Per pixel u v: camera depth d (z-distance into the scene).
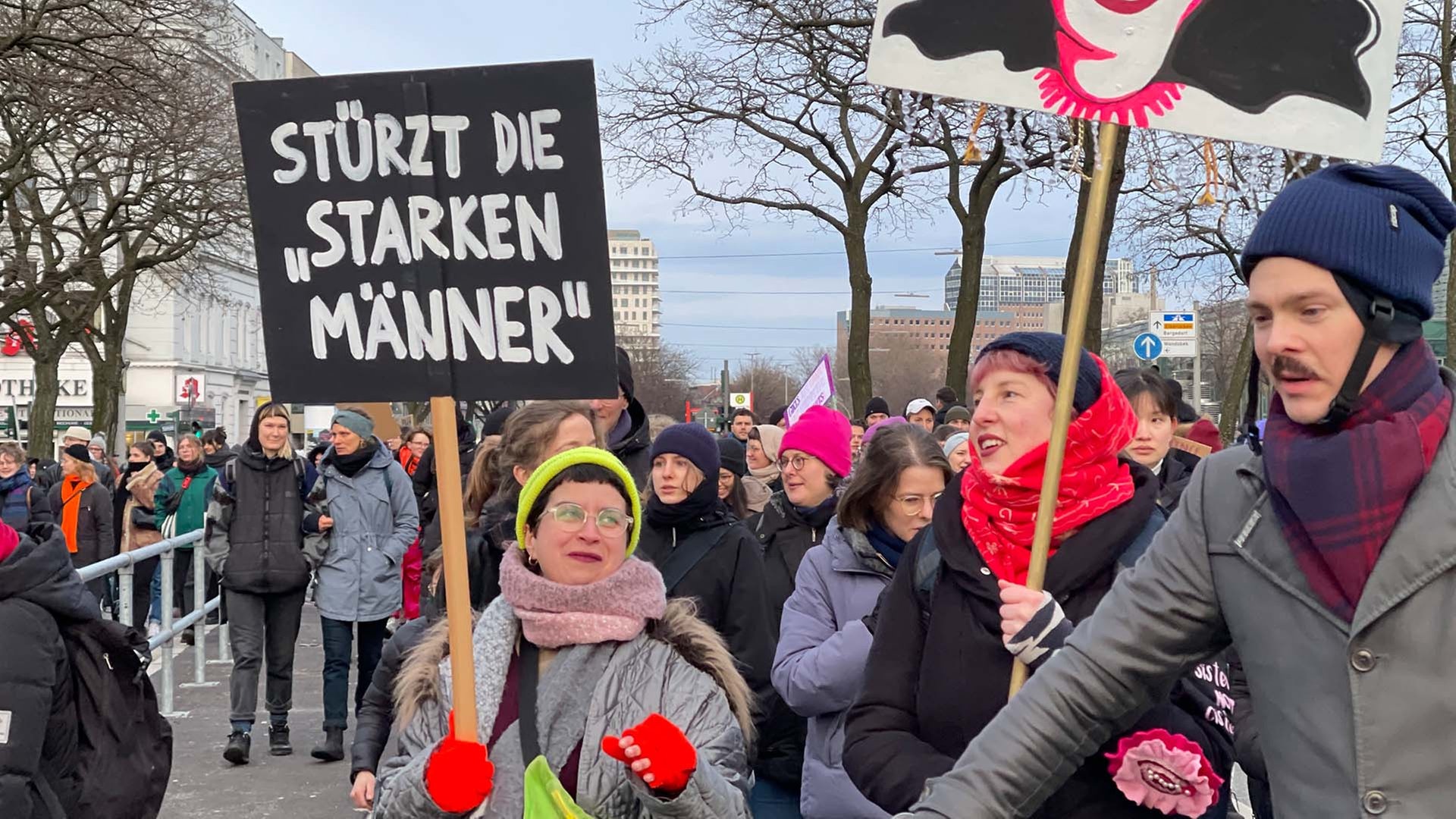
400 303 2.85
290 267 2.90
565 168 2.79
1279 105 2.64
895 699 2.82
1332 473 1.86
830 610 3.91
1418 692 1.81
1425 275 1.93
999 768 2.14
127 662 3.87
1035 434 2.72
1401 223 1.91
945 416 13.90
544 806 2.60
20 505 12.04
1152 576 2.13
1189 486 2.13
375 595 7.96
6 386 56.22
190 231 30.31
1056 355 2.77
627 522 3.06
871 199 22.11
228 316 67.88
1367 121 2.61
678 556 4.48
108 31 20.03
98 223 29.41
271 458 7.88
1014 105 2.75
